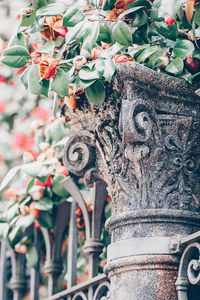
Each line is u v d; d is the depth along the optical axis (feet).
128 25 6.36
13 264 9.48
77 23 6.32
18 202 8.50
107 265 6.16
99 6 6.76
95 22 6.19
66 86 6.11
